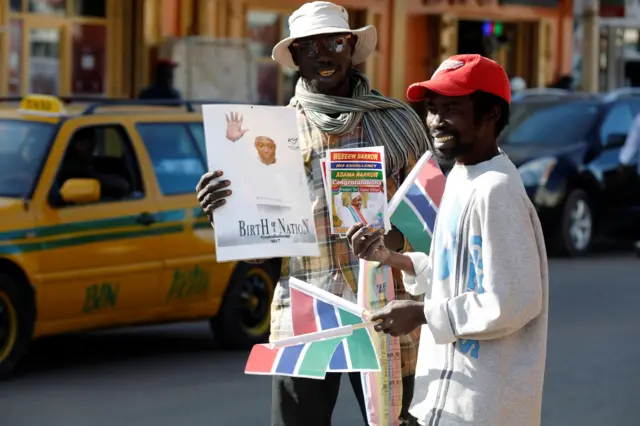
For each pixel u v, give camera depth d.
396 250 8.05
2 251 13.63
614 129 27.28
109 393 13.64
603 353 16.11
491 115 6.64
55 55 31.44
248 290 16.19
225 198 7.91
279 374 7.38
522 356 6.49
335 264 8.28
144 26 32.91
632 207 26.66
